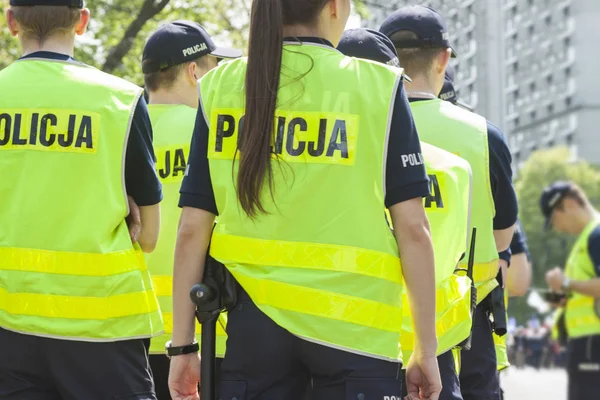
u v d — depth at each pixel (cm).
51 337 566
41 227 574
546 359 7244
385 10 2120
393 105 473
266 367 465
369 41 637
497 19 8131
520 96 16162
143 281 591
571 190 1304
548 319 8381
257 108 468
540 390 3397
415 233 469
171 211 741
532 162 13000
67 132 581
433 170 607
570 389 1288
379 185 470
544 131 16225
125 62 1952
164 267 738
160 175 746
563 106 16075
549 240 12319
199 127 490
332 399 463
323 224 467
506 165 690
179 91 770
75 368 569
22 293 571
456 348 603
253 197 464
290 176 468
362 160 470
